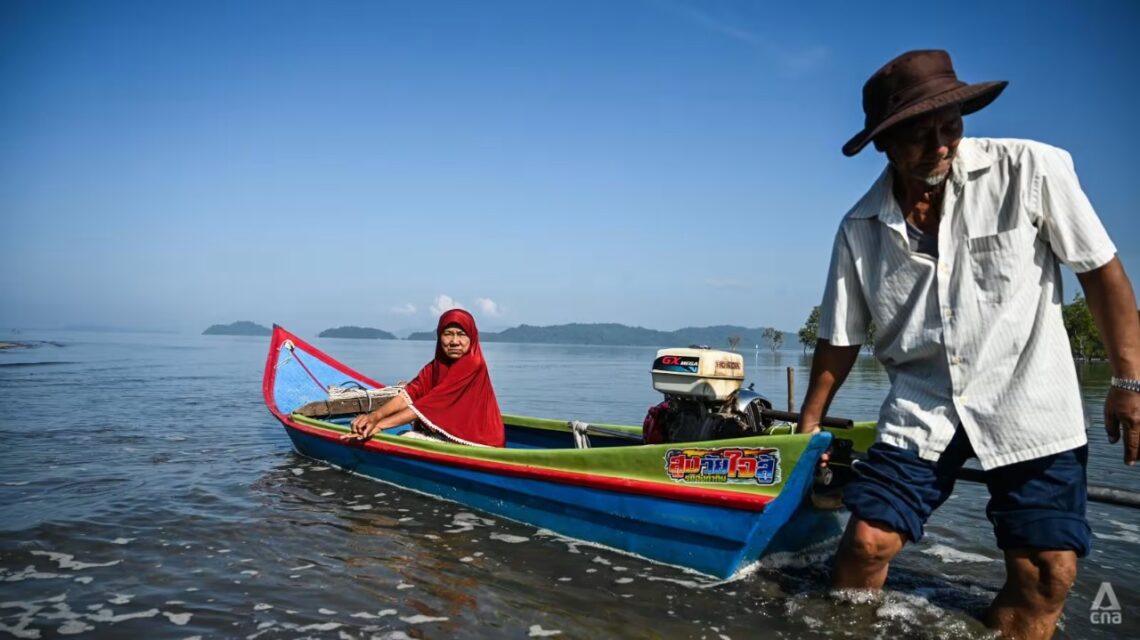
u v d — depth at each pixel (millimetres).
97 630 3438
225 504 5719
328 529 5051
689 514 4188
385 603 3754
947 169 2850
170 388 16703
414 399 6688
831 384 3615
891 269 3111
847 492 3373
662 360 4734
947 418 3010
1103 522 5332
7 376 19719
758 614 3586
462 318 6508
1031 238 2795
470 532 4996
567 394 18984
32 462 7383
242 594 3873
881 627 3383
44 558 4430
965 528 5098
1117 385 2746
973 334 2879
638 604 3727
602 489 4602
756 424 4617
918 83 2738
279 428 10109
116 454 7891
